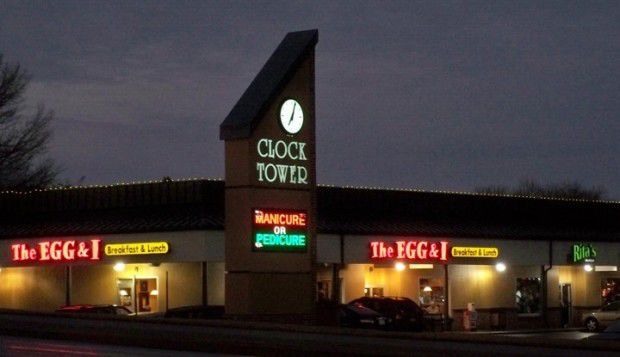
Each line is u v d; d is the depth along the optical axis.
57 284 51.91
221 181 49.25
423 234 52.53
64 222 51.97
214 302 47.09
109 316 37.78
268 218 39.31
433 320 50.75
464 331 53.84
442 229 53.88
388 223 52.56
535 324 58.56
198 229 45.53
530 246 57.47
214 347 29.25
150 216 49.00
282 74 40.06
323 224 49.38
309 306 40.34
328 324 45.38
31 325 34.94
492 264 55.44
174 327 34.16
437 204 56.22
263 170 39.31
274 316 39.31
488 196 58.62
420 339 29.86
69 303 50.94
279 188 39.78
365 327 45.00
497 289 57.38
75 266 50.84
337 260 49.16
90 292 51.00
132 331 32.56
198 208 48.03
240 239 39.03
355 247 49.94
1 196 55.28
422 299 55.47
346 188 52.78
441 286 55.66
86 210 52.53
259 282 39.00
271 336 30.97
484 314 56.34
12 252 51.81
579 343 27.83
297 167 40.31
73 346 30.12
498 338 29.61
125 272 49.88
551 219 61.22
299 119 40.47
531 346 27.84
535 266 58.84
